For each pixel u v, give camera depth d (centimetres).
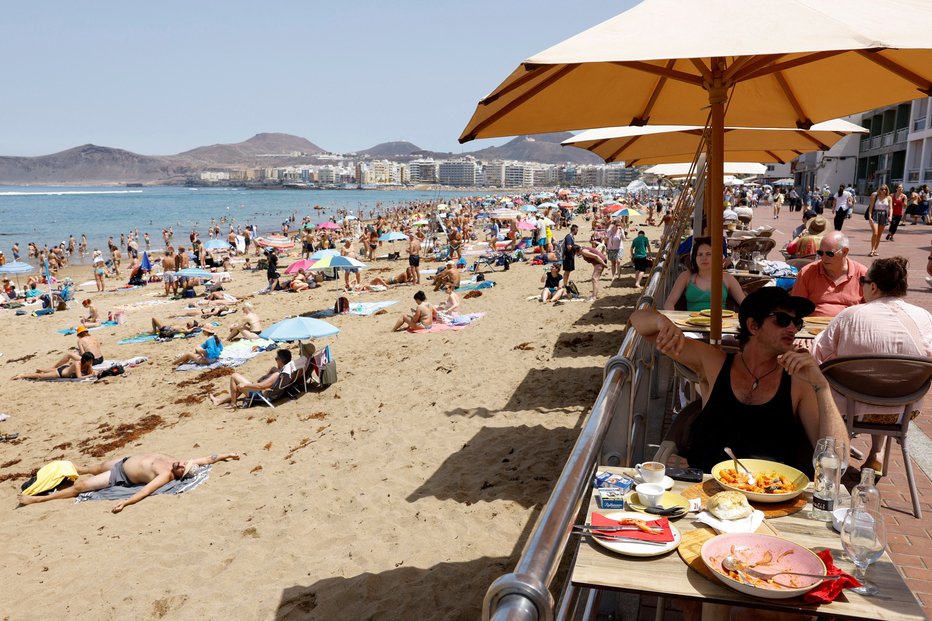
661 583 196
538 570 151
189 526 728
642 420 409
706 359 328
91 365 1523
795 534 227
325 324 1324
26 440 1149
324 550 630
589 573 203
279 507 739
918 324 428
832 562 204
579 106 408
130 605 581
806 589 184
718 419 321
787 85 421
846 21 226
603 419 241
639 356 399
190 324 1931
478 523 636
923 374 401
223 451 974
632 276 2081
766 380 313
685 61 372
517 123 391
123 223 9281
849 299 572
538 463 749
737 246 1117
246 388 1206
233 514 743
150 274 3447
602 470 285
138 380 1481
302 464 871
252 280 3097
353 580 568
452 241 3259
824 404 295
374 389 1182
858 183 5153
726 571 198
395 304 2105
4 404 1370
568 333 1363
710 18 240
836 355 452
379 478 774
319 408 1129
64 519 799
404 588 546
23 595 620
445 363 1273
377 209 12381
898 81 371
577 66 345
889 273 434
